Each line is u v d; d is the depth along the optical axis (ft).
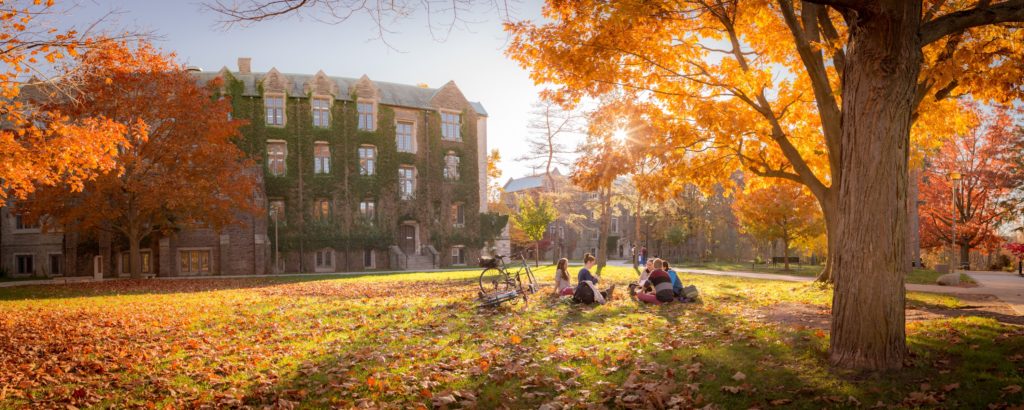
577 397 18.74
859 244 20.40
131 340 31.60
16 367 24.68
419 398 19.34
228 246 126.31
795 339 25.20
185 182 94.43
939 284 66.08
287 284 83.35
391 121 156.46
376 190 152.97
